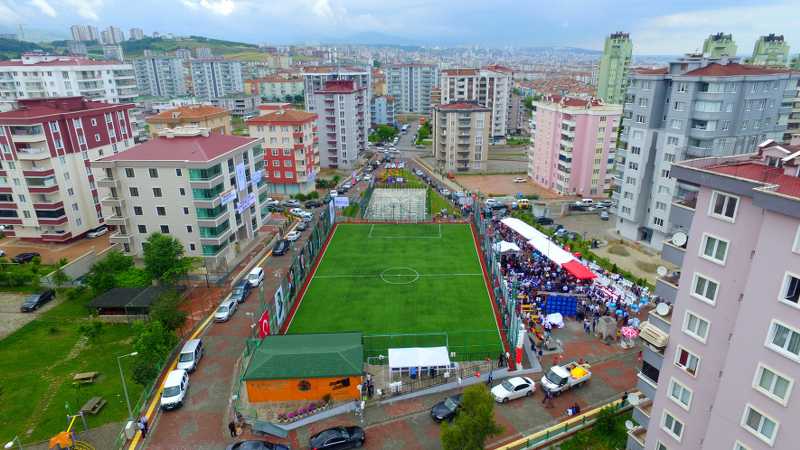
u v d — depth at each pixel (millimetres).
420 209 102688
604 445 35281
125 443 37156
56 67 122188
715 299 24562
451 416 38719
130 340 53188
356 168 146250
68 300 63062
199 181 65688
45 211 78500
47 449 37750
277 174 114375
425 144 187250
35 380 46375
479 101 185625
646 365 30219
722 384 24078
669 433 28406
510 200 110062
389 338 51938
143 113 189000
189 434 38250
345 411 40250
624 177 80188
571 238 82562
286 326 54750
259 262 74812
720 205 23812
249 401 41812
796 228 19984
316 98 141000
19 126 74500
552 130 118188
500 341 51062
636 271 70375
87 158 84562
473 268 70625
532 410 40094
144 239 69875
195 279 67500
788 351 20984
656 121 73625
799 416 20891
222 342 52000
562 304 54562
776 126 72312
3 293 64438
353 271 69875
